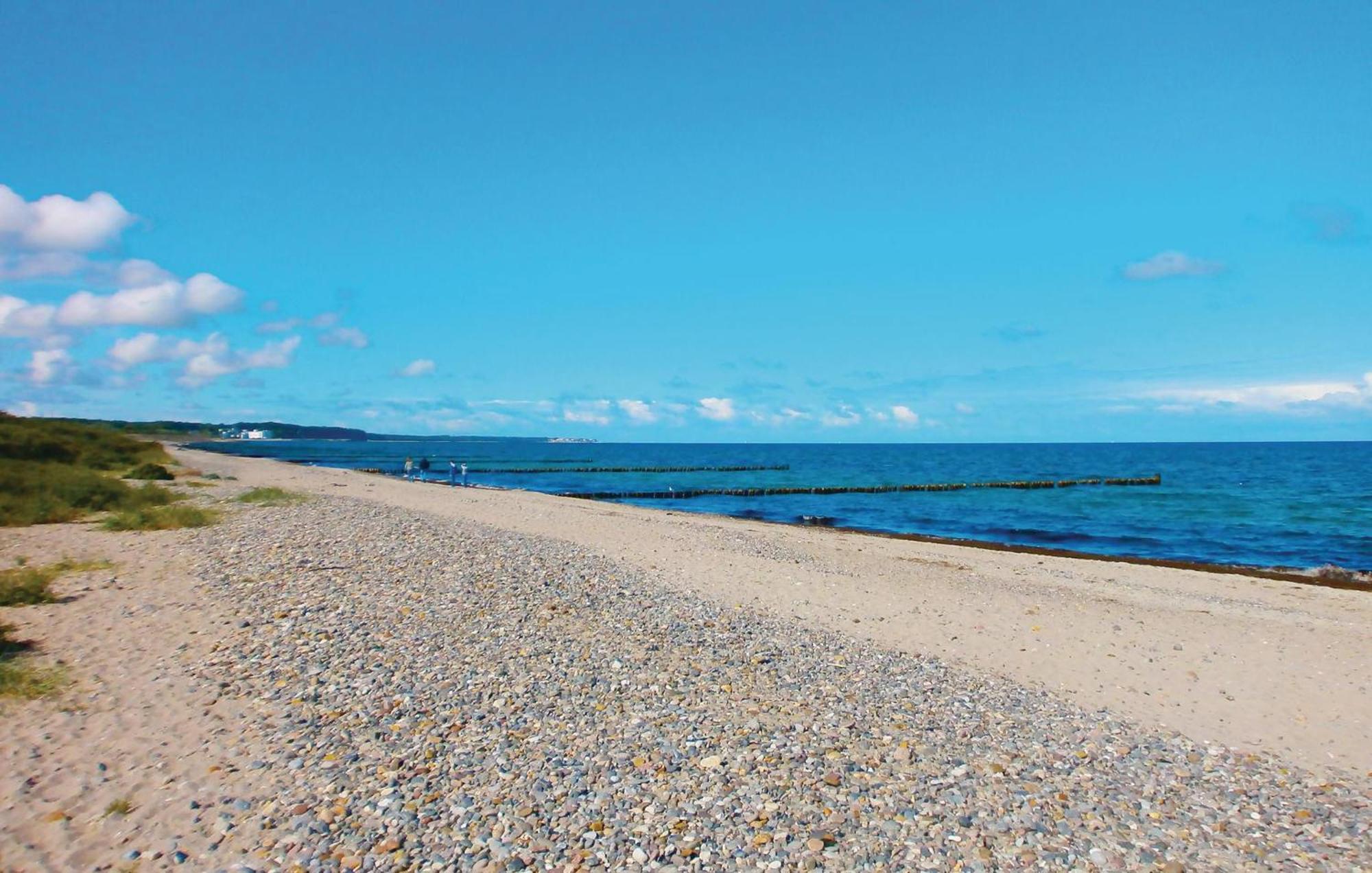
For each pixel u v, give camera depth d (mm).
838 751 9047
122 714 9227
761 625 15133
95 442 52625
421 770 8172
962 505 55469
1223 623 17344
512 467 113500
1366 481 79812
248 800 7453
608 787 7941
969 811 7812
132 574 16391
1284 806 8445
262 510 28219
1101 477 88625
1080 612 17922
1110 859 7066
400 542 21422
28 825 6855
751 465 131250
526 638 12844
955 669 13094
